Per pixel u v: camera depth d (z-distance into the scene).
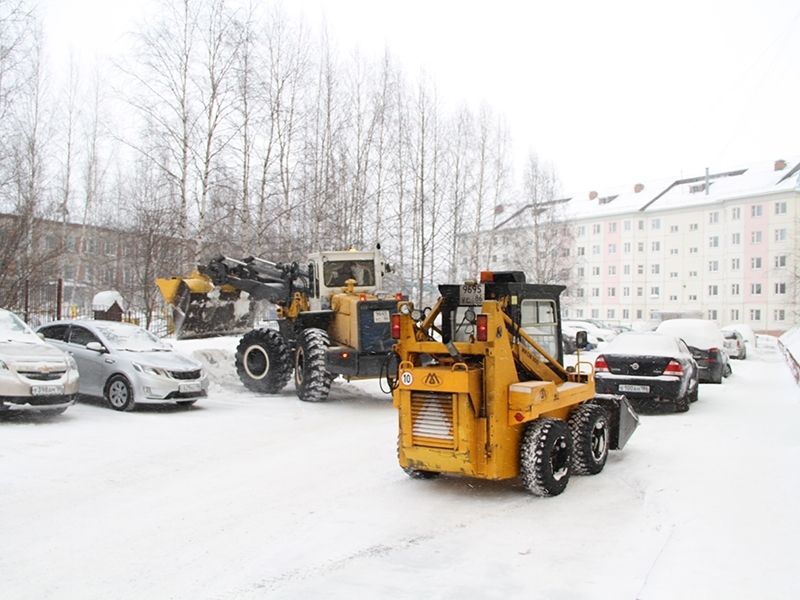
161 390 10.35
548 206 41.69
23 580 4.16
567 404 6.58
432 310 6.68
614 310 63.69
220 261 13.55
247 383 13.20
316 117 24.81
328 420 10.30
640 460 7.36
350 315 11.99
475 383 5.90
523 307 6.68
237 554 4.64
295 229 24.64
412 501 5.96
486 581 4.19
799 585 3.72
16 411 9.90
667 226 61.31
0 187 17.84
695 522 4.86
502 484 6.57
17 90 16.67
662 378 10.82
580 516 5.55
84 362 10.98
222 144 19.23
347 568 4.41
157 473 6.84
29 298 17.11
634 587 3.98
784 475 6.15
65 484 6.34
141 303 26.16
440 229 29.84
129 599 3.91
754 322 56.41
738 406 11.76
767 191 55.66
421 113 29.33
